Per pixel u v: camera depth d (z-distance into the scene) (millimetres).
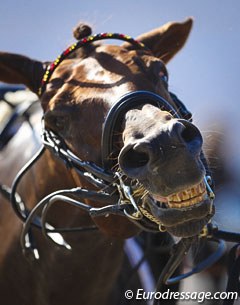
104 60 5012
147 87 4754
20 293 5918
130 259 6328
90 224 5516
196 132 4043
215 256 5566
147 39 5762
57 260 5645
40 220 5641
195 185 3926
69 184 5387
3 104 7090
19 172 5637
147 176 3996
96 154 4777
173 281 5398
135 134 4148
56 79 5113
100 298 5891
